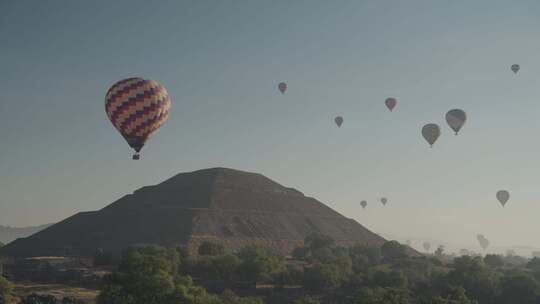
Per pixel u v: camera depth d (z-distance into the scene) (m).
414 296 132.62
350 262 173.38
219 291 147.38
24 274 175.00
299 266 171.50
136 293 106.44
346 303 128.12
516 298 130.75
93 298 131.62
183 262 171.62
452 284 139.62
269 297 139.50
